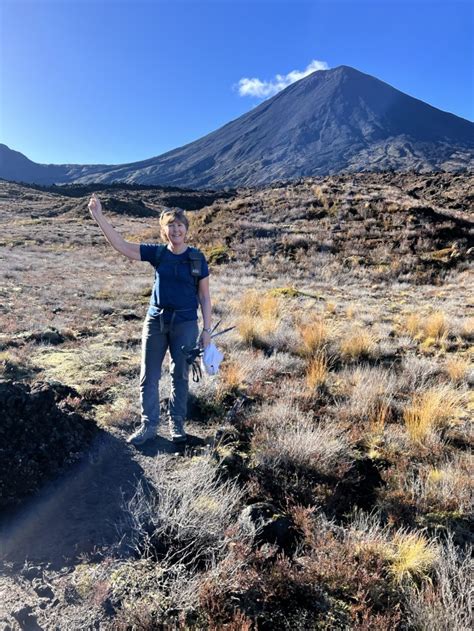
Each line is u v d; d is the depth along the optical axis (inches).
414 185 2171.5
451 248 847.1
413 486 135.0
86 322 371.2
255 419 173.3
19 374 214.4
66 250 1190.3
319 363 244.7
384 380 228.2
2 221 2160.4
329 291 633.6
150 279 690.8
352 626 87.4
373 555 105.2
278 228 990.4
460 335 359.9
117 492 120.9
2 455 118.5
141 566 96.3
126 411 168.7
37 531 104.7
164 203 3449.8
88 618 83.4
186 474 128.0
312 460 141.8
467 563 106.5
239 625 82.7
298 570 98.3
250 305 424.8
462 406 213.0
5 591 88.0
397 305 518.0
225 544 102.2
